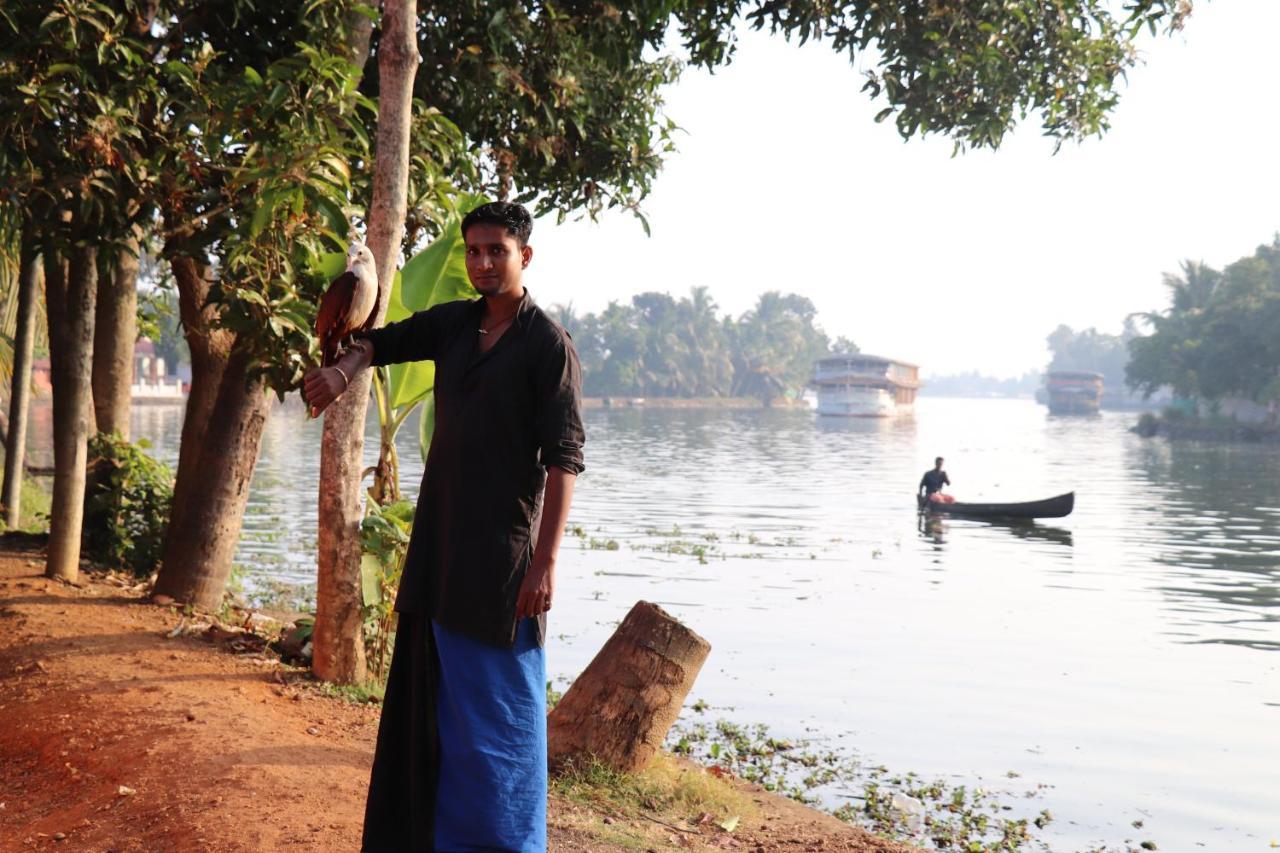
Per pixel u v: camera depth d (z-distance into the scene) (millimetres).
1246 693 12344
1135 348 104875
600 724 6832
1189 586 20125
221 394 10062
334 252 8867
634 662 6918
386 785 3559
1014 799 8773
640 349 189000
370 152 9133
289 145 7535
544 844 3492
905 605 17391
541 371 3375
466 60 10523
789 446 73062
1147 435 101062
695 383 194875
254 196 7754
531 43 10992
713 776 7766
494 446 3393
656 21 11547
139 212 8664
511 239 3373
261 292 8078
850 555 23016
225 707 6406
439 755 3436
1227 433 93250
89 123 7809
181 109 8633
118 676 6996
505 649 3414
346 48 8977
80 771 5520
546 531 3326
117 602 9422
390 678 3572
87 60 8023
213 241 8398
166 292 13805
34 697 6633
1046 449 76438
